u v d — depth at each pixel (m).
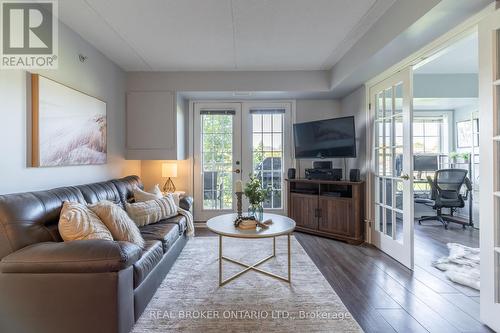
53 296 1.48
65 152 2.52
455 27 2.13
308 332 1.74
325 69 4.04
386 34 2.45
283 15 2.50
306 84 4.07
